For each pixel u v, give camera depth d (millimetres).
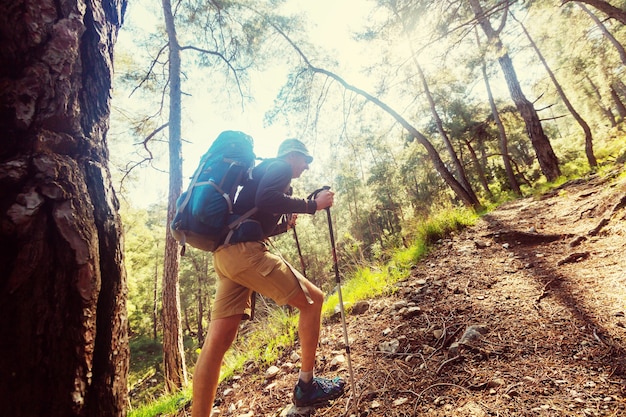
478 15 5500
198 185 1762
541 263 3480
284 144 2172
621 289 2402
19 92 939
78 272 985
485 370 1896
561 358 1832
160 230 30531
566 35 15867
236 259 1729
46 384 904
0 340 854
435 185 23703
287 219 2336
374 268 5023
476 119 21125
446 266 4184
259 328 3811
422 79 12492
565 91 28156
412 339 2525
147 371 23156
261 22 9406
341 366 2445
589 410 1393
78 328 975
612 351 1758
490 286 3215
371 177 30906
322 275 21375
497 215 6828
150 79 9547
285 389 2449
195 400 1652
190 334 33781
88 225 1045
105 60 1229
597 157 13109
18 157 939
